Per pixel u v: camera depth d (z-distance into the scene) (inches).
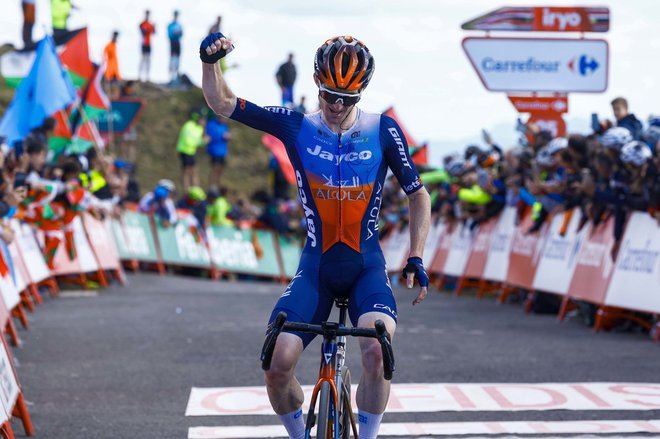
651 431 402.0
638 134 718.5
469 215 1116.5
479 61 994.1
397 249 1450.5
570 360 573.9
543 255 879.1
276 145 1585.9
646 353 596.4
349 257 317.4
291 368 298.8
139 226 1462.8
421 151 1502.2
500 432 404.5
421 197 322.7
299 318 305.4
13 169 723.4
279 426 421.4
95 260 1125.7
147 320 800.3
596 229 763.4
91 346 650.2
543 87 994.1
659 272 655.8
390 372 276.5
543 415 434.3
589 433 400.5
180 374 544.7
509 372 536.7
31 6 1860.2
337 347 303.4
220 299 1023.6
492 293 1131.3
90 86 1251.8
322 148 318.3
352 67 300.8
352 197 316.8
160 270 1469.0
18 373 551.8
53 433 413.1
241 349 636.1
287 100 2098.9
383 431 407.8
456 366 558.6
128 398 482.9
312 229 322.0
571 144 787.4
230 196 2337.6
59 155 1082.7
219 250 1556.3
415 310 919.7
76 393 496.7
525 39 992.2
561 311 802.8
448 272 1194.6
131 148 2292.1
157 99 2719.0
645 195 668.7
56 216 991.0
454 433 403.5
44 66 944.3
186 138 1802.4
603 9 994.1
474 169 1101.1
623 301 692.7
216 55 309.6
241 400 474.6
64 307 895.1
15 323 764.0
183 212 1534.2
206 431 412.8
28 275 870.4
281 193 1846.7
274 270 1622.8
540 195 840.9
